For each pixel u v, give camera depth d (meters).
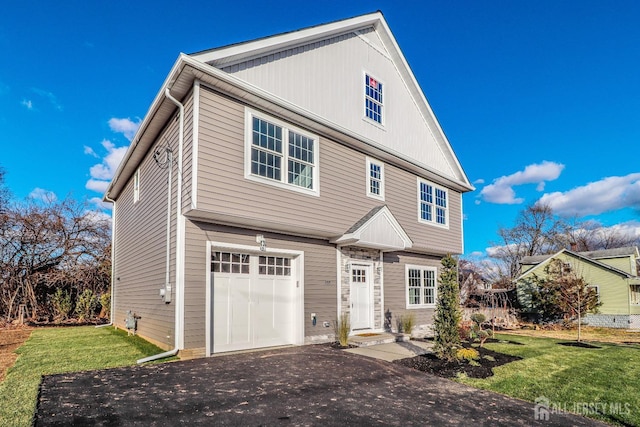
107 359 7.24
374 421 4.46
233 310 8.36
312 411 4.69
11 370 6.36
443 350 7.77
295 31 9.33
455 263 8.09
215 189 7.54
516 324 20.55
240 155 8.03
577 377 6.94
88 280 17.08
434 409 4.99
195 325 7.57
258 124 8.55
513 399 5.56
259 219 8.20
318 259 10.08
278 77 8.97
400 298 12.76
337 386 5.80
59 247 17.25
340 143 10.53
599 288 21.03
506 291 22.11
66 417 4.22
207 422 4.21
